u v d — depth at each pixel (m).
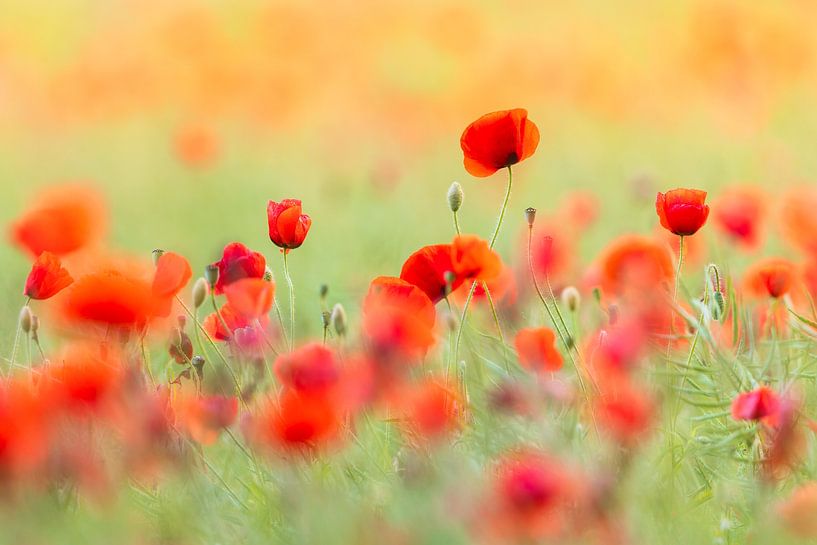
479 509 3.55
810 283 4.19
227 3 13.19
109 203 7.98
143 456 3.69
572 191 7.50
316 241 6.36
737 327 3.95
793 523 3.62
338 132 10.48
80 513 3.68
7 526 3.62
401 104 10.93
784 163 7.11
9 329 4.37
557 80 10.67
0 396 3.62
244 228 7.04
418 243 6.28
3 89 11.57
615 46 12.05
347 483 3.72
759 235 4.48
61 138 10.74
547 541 3.56
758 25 10.87
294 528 3.64
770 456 3.71
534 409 3.74
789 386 3.79
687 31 11.75
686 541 3.62
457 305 4.13
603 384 3.78
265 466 3.73
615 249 4.07
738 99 9.71
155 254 3.80
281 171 9.15
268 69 11.34
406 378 3.72
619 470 3.65
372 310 3.69
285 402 3.62
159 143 10.23
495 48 12.45
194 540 3.65
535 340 3.80
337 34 12.62
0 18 13.49
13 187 8.80
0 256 5.91
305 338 4.40
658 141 9.03
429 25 12.27
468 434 3.78
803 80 10.15
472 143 3.82
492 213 7.13
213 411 3.72
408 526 3.59
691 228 3.87
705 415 3.80
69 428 3.71
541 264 4.30
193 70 11.48
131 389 3.68
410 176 8.59
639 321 3.83
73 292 3.69
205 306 4.49
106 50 12.11
